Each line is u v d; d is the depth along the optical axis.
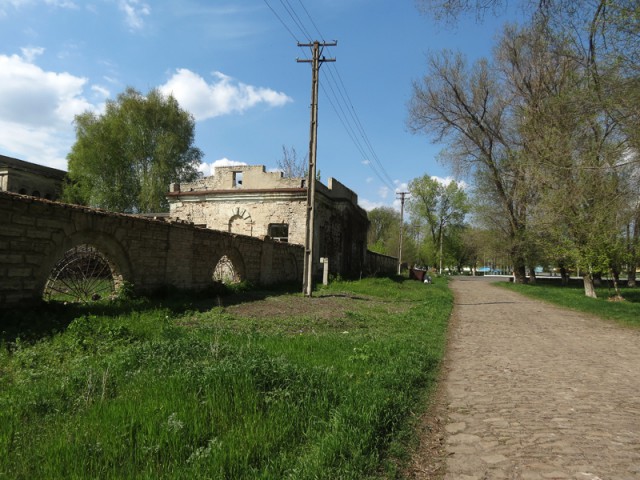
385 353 7.82
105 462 3.25
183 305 11.53
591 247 21.83
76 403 4.34
